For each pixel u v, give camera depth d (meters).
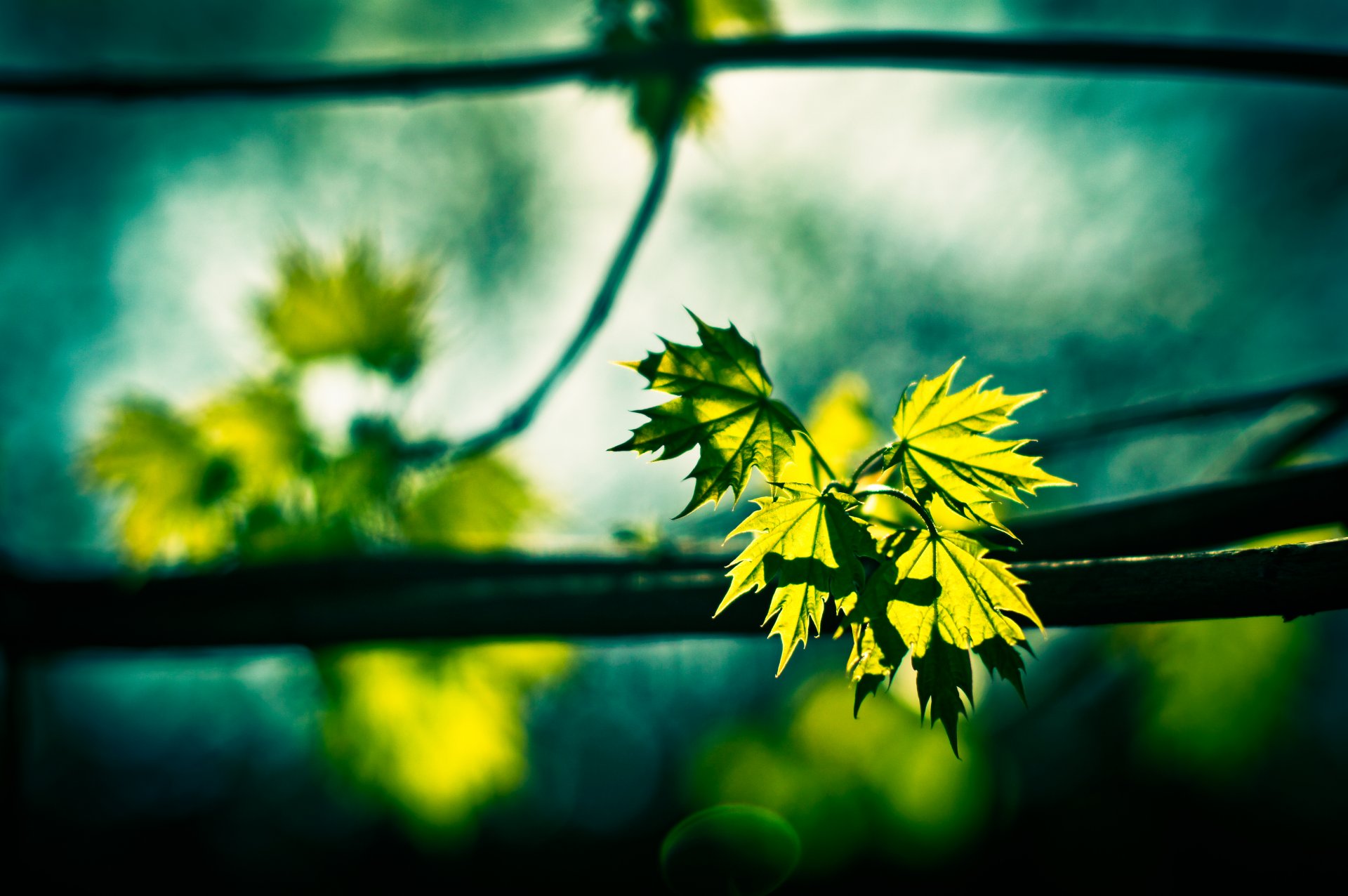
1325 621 1.23
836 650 1.49
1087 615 0.56
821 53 0.72
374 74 0.72
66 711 2.27
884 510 0.59
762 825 1.30
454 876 2.36
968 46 0.71
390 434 0.88
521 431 0.83
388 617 0.70
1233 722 1.19
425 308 0.92
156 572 0.76
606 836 2.40
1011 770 1.48
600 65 0.73
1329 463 0.63
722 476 0.57
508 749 0.96
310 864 2.38
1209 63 0.69
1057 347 2.30
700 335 0.59
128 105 0.71
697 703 2.39
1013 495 0.57
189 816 2.40
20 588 0.76
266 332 0.91
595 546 0.70
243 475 0.83
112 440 0.83
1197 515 0.63
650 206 0.77
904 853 1.33
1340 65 0.67
